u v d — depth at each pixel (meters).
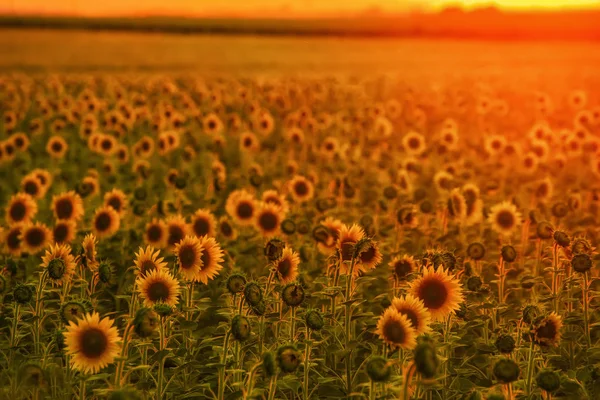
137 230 8.35
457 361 5.59
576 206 9.02
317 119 17.44
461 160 12.57
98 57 44.44
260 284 5.67
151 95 22.62
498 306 5.89
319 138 15.69
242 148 13.80
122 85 24.84
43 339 5.78
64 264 5.44
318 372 5.43
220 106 19.12
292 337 5.14
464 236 7.94
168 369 5.56
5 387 5.12
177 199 9.07
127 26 82.75
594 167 11.38
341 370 5.51
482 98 19.59
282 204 7.95
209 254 5.61
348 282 5.28
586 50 56.59
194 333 5.81
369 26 89.56
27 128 17.03
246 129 16.77
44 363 4.96
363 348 5.96
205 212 7.18
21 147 13.23
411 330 4.39
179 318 5.71
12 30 76.81
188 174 11.10
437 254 5.72
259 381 5.21
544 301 6.20
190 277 5.51
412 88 26.64
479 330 6.33
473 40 74.75
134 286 5.35
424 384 4.57
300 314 5.72
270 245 5.88
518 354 5.34
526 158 11.79
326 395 5.18
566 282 6.13
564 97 22.95
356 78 31.05
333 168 12.22
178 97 22.08
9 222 7.61
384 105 21.45
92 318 4.34
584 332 5.89
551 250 6.88
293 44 62.56
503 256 6.31
